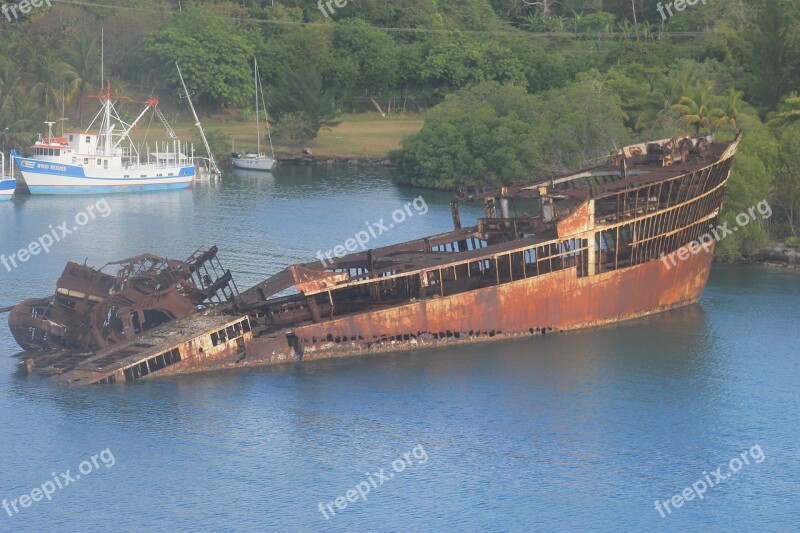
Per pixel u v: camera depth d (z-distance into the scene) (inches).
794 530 3976.4
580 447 4554.6
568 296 5797.2
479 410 4874.5
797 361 5502.0
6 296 6697.8
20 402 4889.3
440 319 5531.5
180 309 5516.7
